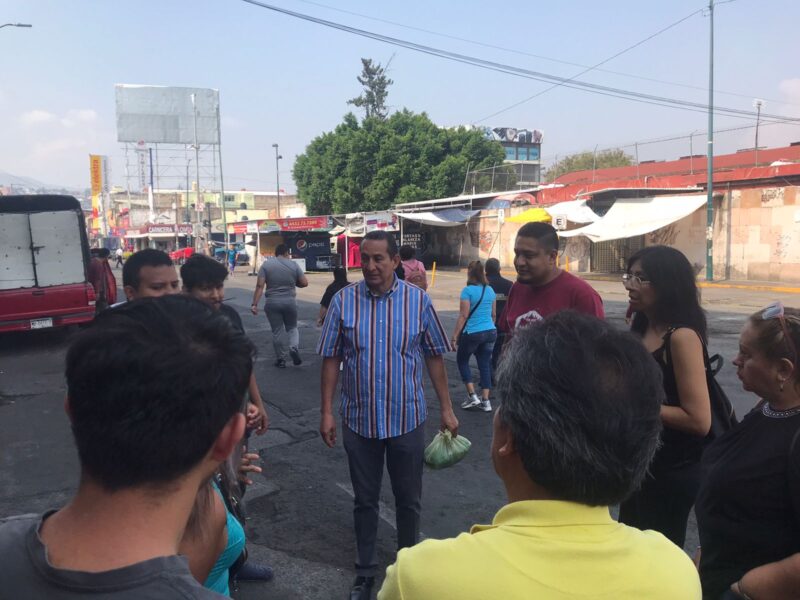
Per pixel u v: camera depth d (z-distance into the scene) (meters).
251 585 3.32
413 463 3.29
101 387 0.90
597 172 35.09
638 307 2.52
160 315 0.99
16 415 6.57
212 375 0.95
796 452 1.67
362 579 3.21
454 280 25.25
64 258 11.01
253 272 31.84
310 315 14.18
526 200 27.98
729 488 1.80
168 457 0.92
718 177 21.38
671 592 1.06
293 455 5.24
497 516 1.17
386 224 29.95
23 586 0.86
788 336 1.74
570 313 1.25
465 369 6.50
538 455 1.09
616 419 1.07
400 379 3.23
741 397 6.72
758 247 20.08
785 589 1.58
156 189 70.81
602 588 1.03
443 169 36.41
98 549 0.89
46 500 4.42
